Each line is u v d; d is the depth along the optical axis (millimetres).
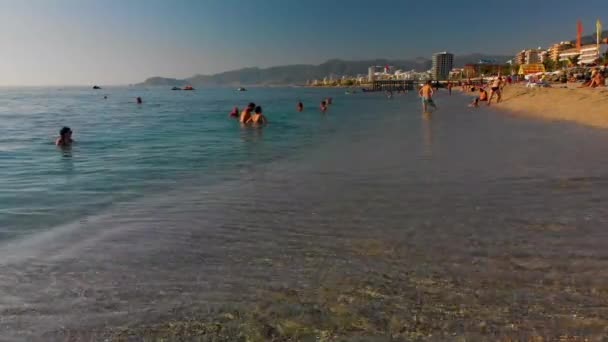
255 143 13039
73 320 2947
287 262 3871
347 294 3227
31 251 4266
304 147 11984
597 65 79375
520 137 12508
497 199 5812
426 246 4168
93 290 3389
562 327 2713
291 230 4773
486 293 3180
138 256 4090
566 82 59094
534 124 16281
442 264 3725
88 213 5660
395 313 2938
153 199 6371
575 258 3760
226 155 10695
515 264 3674
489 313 2902
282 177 7832
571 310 2906
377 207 5617
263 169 8727
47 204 6129
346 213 5383
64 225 5137
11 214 5613
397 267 3691
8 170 8867
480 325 2760
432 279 3436
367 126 18312
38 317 2994
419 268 3656
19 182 7672
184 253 4148
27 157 10648
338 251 4109
